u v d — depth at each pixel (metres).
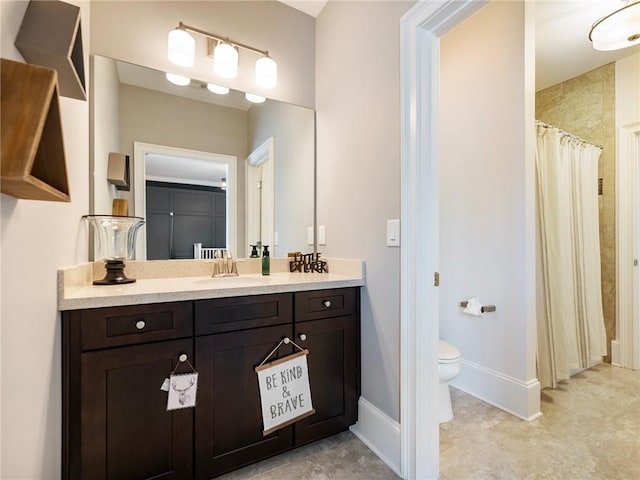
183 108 1.79
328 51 2.01
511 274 1.97
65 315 1.03
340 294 1.61
